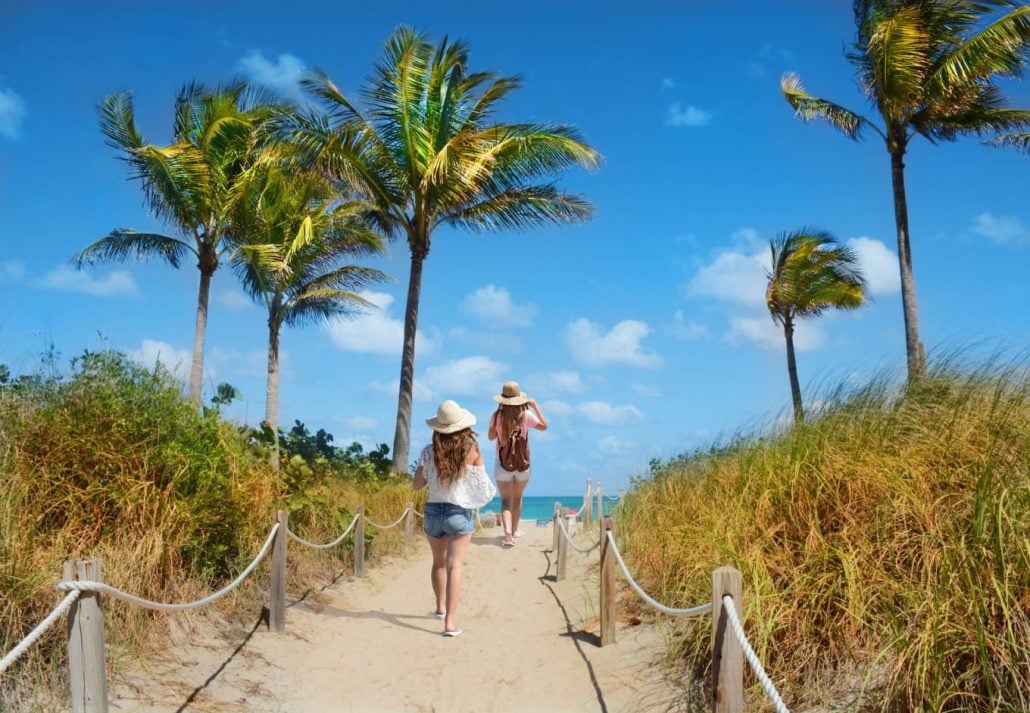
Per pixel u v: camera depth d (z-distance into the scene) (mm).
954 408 6105
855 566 4883
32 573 4961
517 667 6488
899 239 20328
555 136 18422
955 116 21078
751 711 4582
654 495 9523
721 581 3916
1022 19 17703
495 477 12477
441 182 18781
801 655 4762
